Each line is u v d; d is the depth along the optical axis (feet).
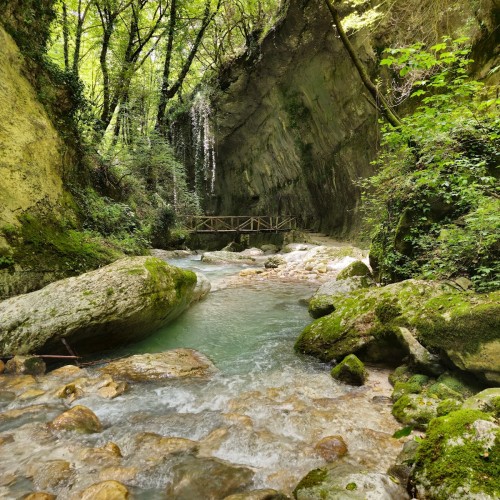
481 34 24.09
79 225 25.62
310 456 8.09
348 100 47.24
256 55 57.52
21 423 9.71
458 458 6.21
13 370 12.62
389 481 6.59
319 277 32.22
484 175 14.87
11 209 19.26
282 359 14.70
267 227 65.87
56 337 13.56
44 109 24.99
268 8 54.75
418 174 15.19
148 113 57.21
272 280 31.65
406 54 13.11
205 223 59.88
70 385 11.55
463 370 10.27
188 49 63.57
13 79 22.25
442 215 17.22
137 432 9.34
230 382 12.60
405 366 12.25
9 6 23.34
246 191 79.71
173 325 19.13
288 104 59.47
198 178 75.66
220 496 6.98
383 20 36.17
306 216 66.08
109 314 14.51
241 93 64.75
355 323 14.05
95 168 33.91
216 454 8.35
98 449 8.38
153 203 48.42
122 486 7.03
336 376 12.43
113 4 47.65
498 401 7.72
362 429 9.07
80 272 20.72
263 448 8.44
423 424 8.92
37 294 14.73
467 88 13.78
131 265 16.80
